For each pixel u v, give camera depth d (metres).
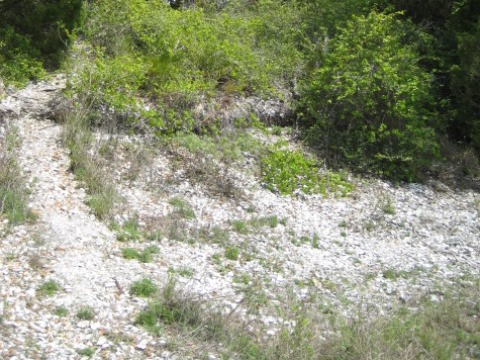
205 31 11.88
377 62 11.91
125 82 10.98
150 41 11.70
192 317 7.95
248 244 9.49
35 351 7.38
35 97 10.77
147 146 10.72
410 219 10.66
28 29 11.65
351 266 9.41
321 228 10.17
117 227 9.20
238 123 11.49
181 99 11.20
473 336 8.27
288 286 8.77
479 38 12.64
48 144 10.20
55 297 7.98
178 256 8.99
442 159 12.20
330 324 8.17
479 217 11.03
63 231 8.89
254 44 12.69
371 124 11.92
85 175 9.77
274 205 10.43
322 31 12.99
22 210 8.95
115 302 8.05
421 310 8.61
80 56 11.42
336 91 12.01
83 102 10.66
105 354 7.47
